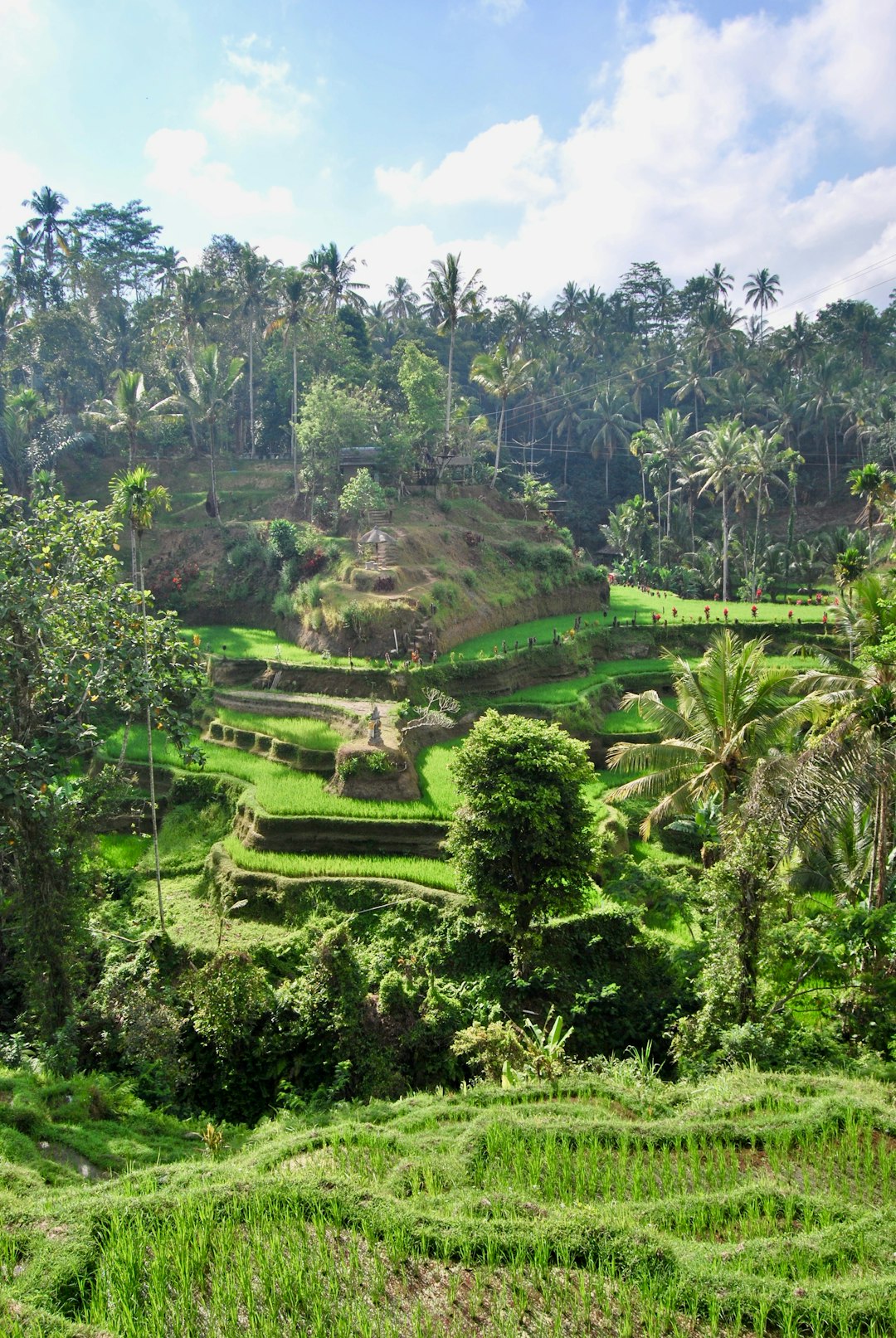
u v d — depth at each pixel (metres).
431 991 22.14
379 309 97.00
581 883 23.52
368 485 49.53
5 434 57.91
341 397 53.97
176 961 23.48
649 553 80.88
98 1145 15.16
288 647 45.16
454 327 59.84
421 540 49.88
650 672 46.56
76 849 20.80
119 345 69.81
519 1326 8.59
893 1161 11.63
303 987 21.70
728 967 18.34
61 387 68.50
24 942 20.56
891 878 22.36
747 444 69.00
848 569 38.88
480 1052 19.47
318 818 28.27
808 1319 8.58
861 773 18.55
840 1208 10.42
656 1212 10.48
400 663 39.00
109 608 21.48
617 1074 17.11
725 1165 11.77
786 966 20.48
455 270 58.22
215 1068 20.89
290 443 70.81
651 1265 9.28
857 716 19.45
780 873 22.47
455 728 37.59
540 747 23.56
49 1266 9.16
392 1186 11.16
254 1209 10.07
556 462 94.81
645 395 101.12
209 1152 15.20
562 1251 9.45
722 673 25.48
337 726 34.94
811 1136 12.38
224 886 26.69
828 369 85.25
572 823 23.33
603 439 89.12
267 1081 20.69
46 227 70.50
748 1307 8.72
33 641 20.28
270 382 71.88
